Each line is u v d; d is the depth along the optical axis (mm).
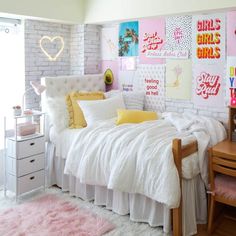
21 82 3965
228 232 2689
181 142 2564
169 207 2406
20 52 3938
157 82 3848
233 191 2486
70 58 4492
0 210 2984
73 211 2973
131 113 3451
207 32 3336
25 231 2611
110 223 2748
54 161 3572
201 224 2805
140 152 2645
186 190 2617
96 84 4312
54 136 3492
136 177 2648
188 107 3596
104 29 4383
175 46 3613
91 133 3131
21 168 3197
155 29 3770
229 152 2516
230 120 2930
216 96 3346
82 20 4199
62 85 3893
